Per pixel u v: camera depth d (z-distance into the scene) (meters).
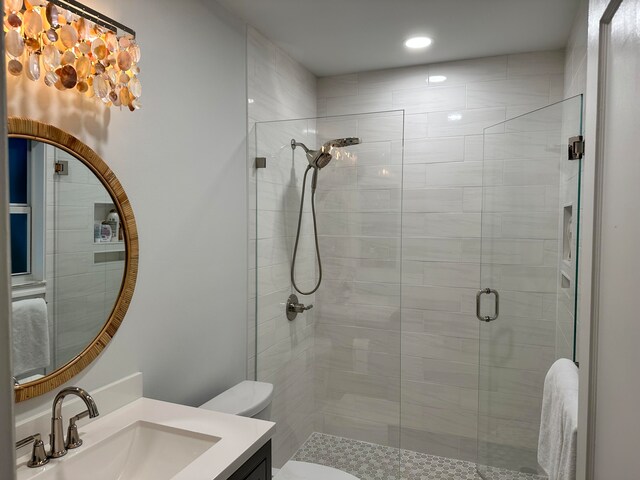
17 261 1.19
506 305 2.30
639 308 0.60
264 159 2.33
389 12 2.11
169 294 1.76
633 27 0.64
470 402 2.74
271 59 2.48
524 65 2.61
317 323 2.31
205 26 1.94
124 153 1.53
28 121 1.19
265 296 2.37
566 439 1.41
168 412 1.50
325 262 2.28
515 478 2.28
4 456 0.29
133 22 1.55
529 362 2.21
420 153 2.82
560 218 2.04
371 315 2.22
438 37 2.40
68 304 1.33
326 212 2.27
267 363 2.39
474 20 2.20
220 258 2.10
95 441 1.30
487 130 2.38
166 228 1.74
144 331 1.63
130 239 1.53
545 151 2.08
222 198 2.10
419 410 2.87
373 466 2.23
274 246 2.35
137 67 1.42
